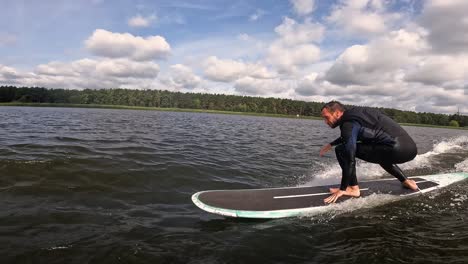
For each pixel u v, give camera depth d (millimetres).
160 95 102188
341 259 2795
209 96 109625
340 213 3971
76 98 87438
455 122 75312
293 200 4227
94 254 2689
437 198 4695
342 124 4219
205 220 3635
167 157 7234
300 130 24891
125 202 4109
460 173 6020
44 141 8344
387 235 3328
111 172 5418
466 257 2852
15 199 3941
